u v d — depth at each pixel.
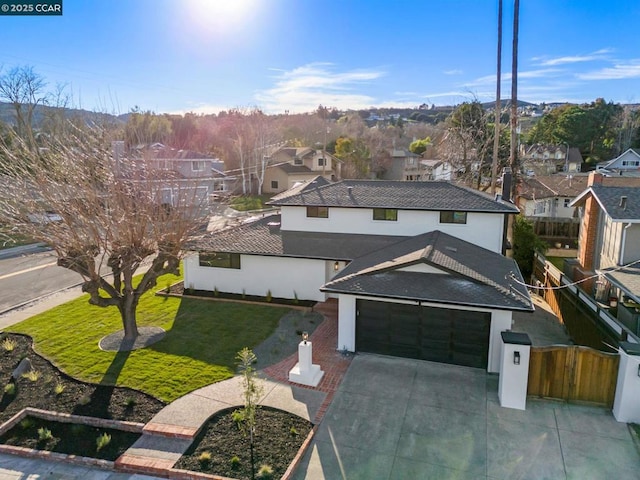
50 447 10.01
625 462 9.27
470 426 10.52
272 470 9.02
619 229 19.67
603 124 71.25
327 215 21.48
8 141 23.02
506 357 11.21
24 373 13.18
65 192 13.40
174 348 14.84
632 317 15.66
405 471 9.07
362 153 65.94
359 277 14.72
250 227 22.72
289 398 11.74
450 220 20.03
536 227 34.97
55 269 25.31
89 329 16.53
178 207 15.12
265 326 16.80
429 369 13.33
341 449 9.76
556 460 9.35
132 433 10.43
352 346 14.51
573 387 11.41
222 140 64.94
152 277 15.41
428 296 13.24
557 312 19.00
